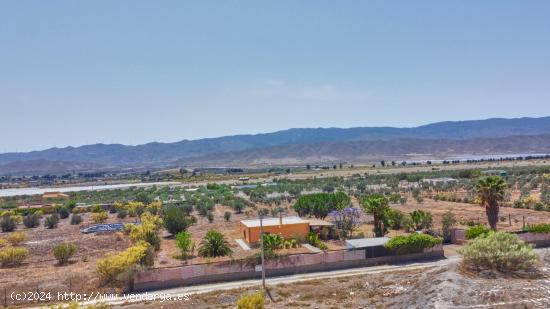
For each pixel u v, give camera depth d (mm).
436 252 54062
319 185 158125
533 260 35969
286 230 64438
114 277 46219
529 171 173750
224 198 128375
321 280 45625
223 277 47562
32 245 70438
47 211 118938
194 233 75750
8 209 124625
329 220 79000
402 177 181000
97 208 113000
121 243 69875
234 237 70562
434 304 30844
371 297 38656
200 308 38250
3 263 56688
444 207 98125
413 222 71125
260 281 46594
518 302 29703
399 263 52281
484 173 175625
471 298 30734
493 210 60469
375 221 63375
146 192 159875
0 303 40281
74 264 56375
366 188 141125
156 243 63719
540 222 74500
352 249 52281
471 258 37188
